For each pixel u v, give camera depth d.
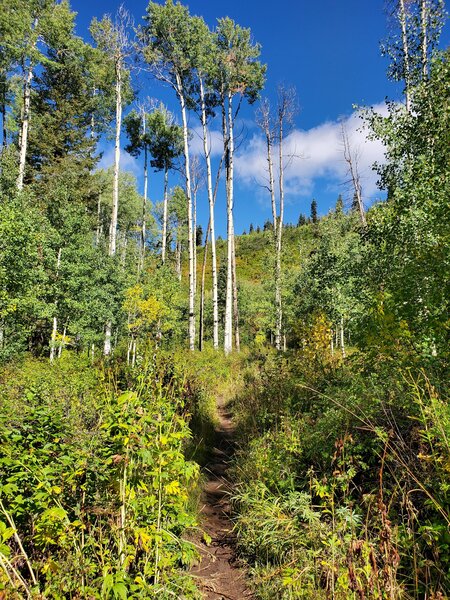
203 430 7.55
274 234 22.33
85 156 28.64
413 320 4.77
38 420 3.08
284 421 5.78
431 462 2.96
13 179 17.27
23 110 20.61
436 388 3.71
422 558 2.68
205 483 5.51
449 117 6.65
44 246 16.14
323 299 15.74
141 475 2.88
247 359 17.42
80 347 19.64
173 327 21.20
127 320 20.06
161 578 2.84
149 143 28.77
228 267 20.41
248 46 20.66
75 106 27.67
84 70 26.17
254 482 4.70
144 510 2.86
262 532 3.73
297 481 4.46
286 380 8.25
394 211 7.36
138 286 18.34
